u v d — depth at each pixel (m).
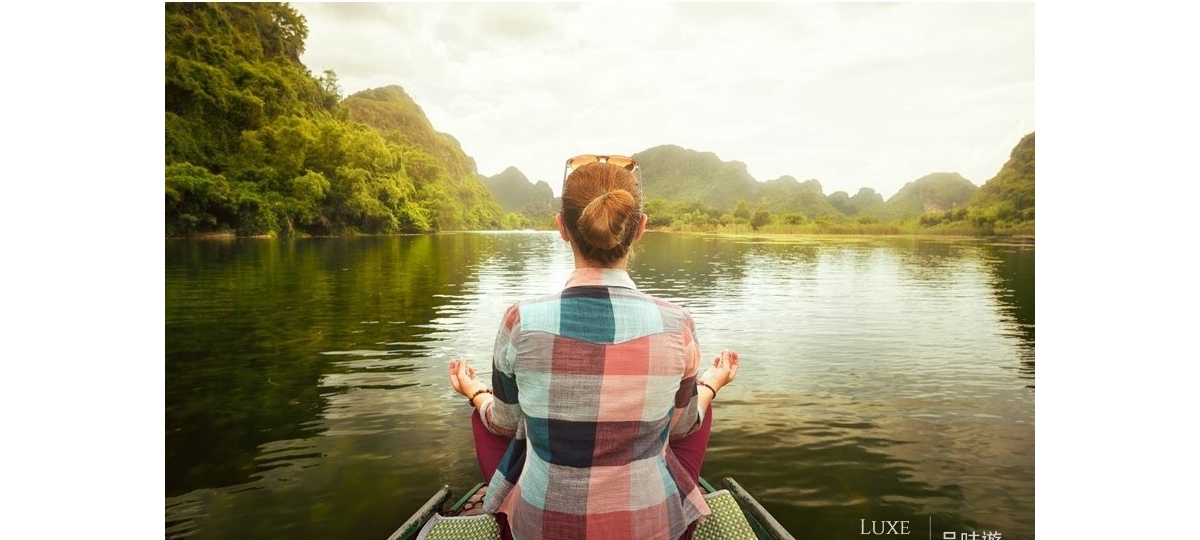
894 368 5.18
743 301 9.23
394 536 1.86
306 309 7.75
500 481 1.18
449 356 5.27
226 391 4.19
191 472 2.85
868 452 3.26
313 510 2.49
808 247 25.48
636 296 1.06
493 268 14.08
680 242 30.92
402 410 3.79
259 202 28.56
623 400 1.01
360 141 41.28
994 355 5.69
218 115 33.12
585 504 1.01
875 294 10.07
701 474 2.97
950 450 3.30
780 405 4.10
